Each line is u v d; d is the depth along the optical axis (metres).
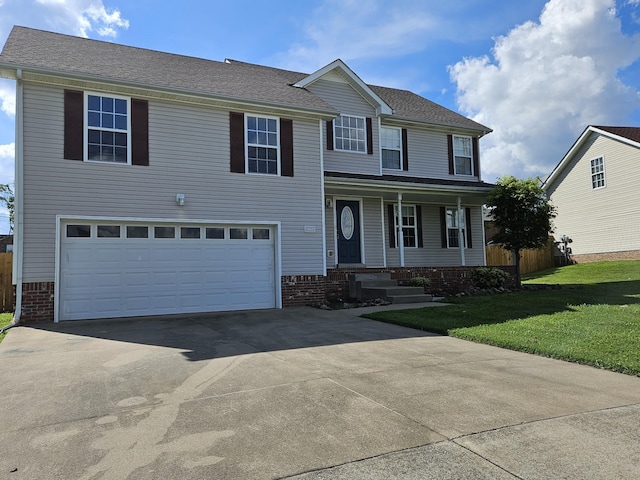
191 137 11.31
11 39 10.88
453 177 17.30
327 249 14.56
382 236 15.64
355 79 15.27
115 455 3.16
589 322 8.25
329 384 4.82
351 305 11.71
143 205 10.66
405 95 19.45
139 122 10.77
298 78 15.91
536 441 3.35
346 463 3.02
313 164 12.85
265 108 12.09
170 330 8.40
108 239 10.35
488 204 16.00
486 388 4.68
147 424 3.73
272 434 3.51
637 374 5.15
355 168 15.17
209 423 3.75
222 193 11.56
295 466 2.98
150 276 10.70
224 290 11.49
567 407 4.09
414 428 3.61
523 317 9.05
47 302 9.59
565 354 5.95
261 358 6.06
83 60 10.90
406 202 16.55
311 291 12.49
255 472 2.90
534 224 15.01
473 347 6.79
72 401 4.35
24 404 4.28
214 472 2.90
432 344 7.01
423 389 4.64
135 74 10.93
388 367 5.56
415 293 12.67
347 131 15.28
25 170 9.59
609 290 14.23
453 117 18.03
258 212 11.98
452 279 14.52
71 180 9.98
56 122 9.92
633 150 21.86
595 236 24.08
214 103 11.53
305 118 12.83
